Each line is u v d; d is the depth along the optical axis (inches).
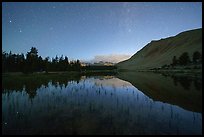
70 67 5905.5
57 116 694.5
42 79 2581.2
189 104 928.9
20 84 1873.8
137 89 1521.9
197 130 551.5
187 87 1569.9
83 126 579.5
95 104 911.7
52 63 5265.8
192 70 3695.9
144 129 555.2
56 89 1491.1
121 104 918.4
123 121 633.6
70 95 1189.7
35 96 1147.9
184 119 665.6
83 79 2741.1
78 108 823.7
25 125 593.3
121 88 1589.6
